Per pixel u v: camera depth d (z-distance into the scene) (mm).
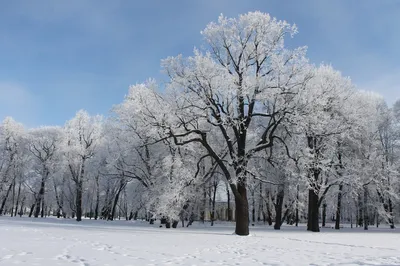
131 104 28766
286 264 10297
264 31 23812
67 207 57938
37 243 12648
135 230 23875
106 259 9719
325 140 29531
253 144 32094
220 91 23297
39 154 56969
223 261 10484
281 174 32688
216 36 24438
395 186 39625
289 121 22750
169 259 10328
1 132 54375
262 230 31906
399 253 13992
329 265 10227
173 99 24453
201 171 32469
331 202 38938
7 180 53781
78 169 49656
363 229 40594
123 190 53875
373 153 36250
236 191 22766
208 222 51062
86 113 51094
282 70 23312
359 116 32438
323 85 28297
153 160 33344
